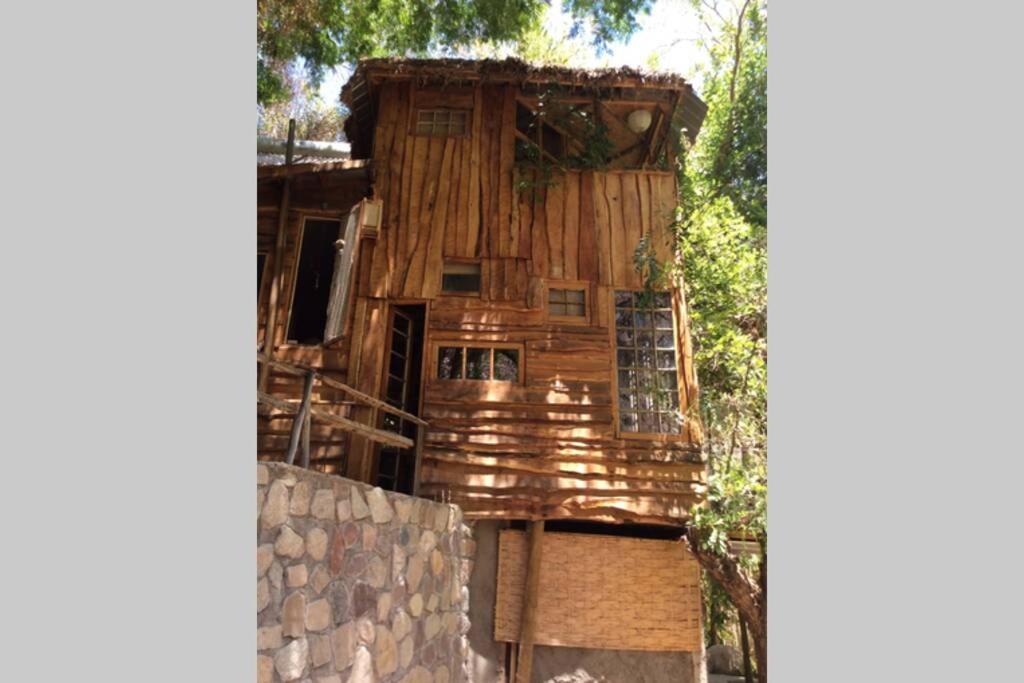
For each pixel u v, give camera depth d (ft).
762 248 26.81
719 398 25.12
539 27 34.22
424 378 23.68
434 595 17.92
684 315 24.71
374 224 23.58
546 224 25.70
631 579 22.65
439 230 25.50
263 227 25.14
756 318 25.80
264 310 24.31
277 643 10.53
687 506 22.43
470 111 27.07
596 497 22.47
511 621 22.16
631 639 22.11
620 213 25.95
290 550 11.09
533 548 22.40
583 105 27.76
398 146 26.43
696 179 29.96
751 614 23.70
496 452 22.95
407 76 26.58
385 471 24.98
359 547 13.60
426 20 33.01
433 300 24.68
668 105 27.04
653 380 24.09
